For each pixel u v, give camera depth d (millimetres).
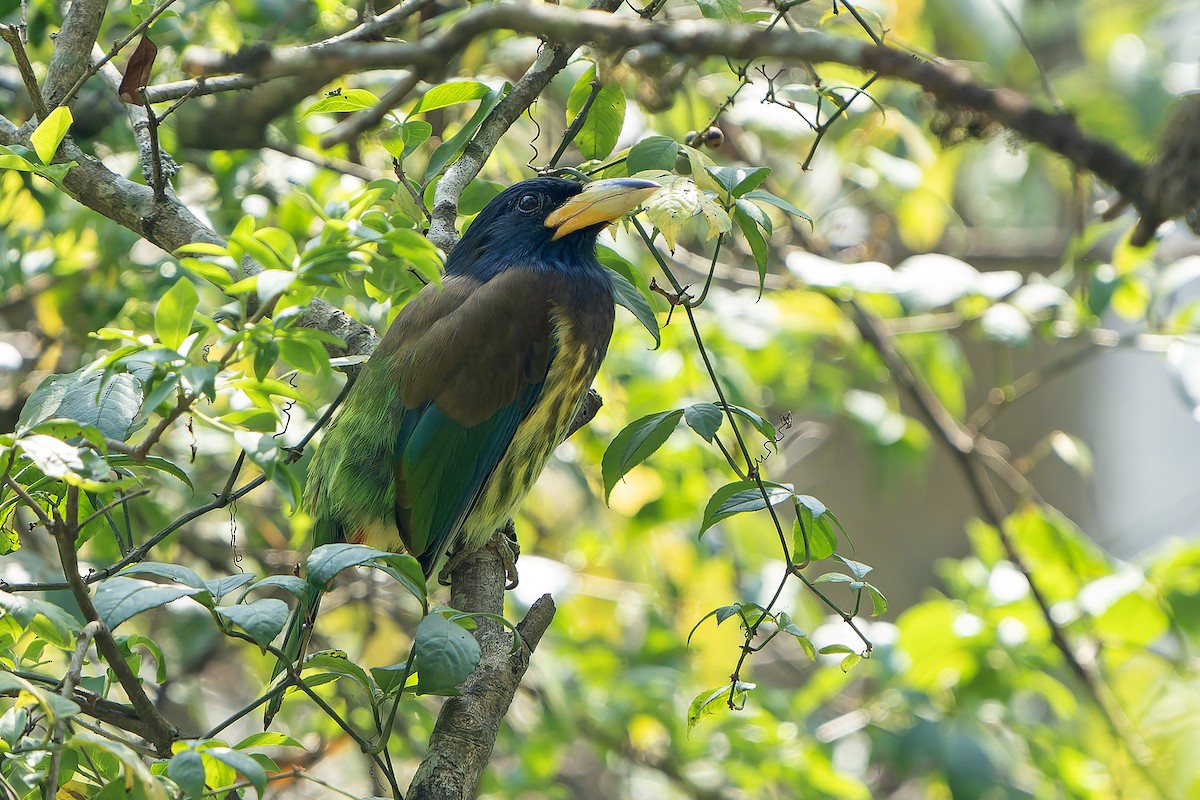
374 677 5129
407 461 7941
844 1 7230
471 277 8688
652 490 12102
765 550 12750
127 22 9172
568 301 8555
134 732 5297
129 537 5969
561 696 10891
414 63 4918
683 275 14016
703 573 12695
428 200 7980
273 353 4574
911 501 20031
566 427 8766
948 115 4793
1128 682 12992
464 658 4637
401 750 10617
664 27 4602
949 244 17094
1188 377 10570
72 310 10328
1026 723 11508
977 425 12750
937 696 11758
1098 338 11055
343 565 4484
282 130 10961
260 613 4324
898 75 4379
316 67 4996
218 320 5250
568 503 13508
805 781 11359
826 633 12039
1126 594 11188
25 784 4492
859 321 12938
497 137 7785
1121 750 11844
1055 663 11680
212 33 9398
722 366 11680
